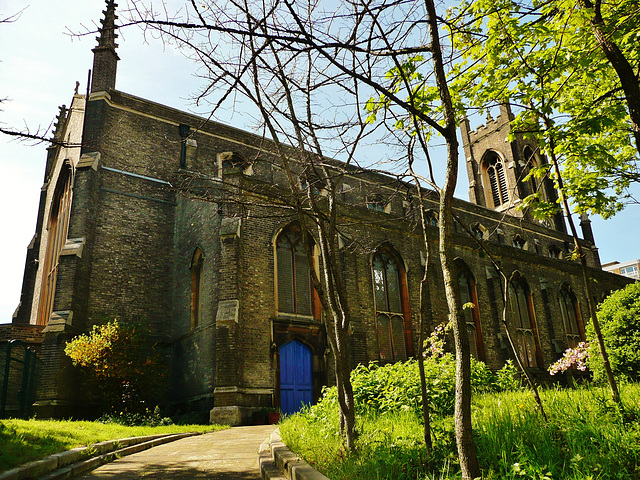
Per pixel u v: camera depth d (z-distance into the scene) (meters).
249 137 24.09
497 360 23.44
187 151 22.08
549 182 42.25
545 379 24.67
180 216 20.73
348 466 4.86
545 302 26.92
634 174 8.16
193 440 10.58
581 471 3.94
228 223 16.78
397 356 19.95
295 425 8.80
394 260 21.42
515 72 7.43
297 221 18.33
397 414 8.19
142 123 21.69
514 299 25.73
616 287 32.31
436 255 22.61
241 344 15.68
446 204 4.36
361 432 6.63
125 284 19.25
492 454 4.63
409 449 5.30
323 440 6.73
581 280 30.06
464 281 23.86
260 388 15.59
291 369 17.02
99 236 19.23
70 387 16.61
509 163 43.25
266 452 7.10
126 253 19.64
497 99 7.73
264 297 16.73
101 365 16.09
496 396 8.54
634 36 7.29
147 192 20.84
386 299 20.50
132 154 20.97
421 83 5.87
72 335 17.20
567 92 8.22
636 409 5.39
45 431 8.16
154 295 19.75
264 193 6.80
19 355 16.08
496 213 33.66
